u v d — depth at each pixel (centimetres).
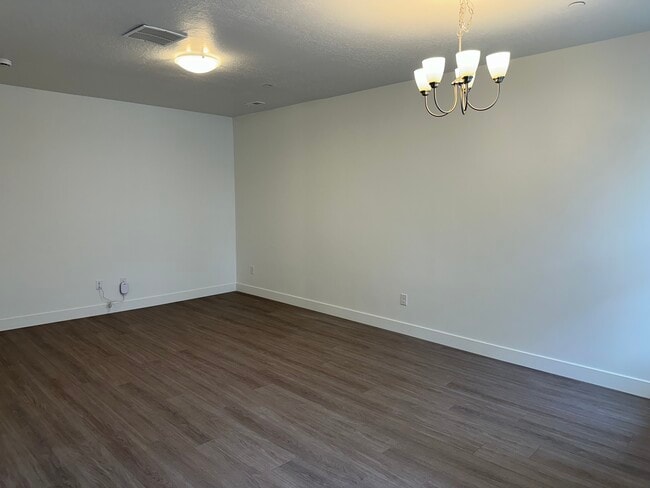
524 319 379
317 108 531
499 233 387
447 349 425
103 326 496
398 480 232
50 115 488
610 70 319
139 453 256
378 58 359
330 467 243
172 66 385
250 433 277
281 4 256
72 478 233
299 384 348
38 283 495
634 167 314
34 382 350
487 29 296
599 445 264
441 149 419
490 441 268
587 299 343
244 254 656
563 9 262
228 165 651
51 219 498
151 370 375
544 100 351
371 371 374
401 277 466
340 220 520
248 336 464
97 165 525
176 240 603
